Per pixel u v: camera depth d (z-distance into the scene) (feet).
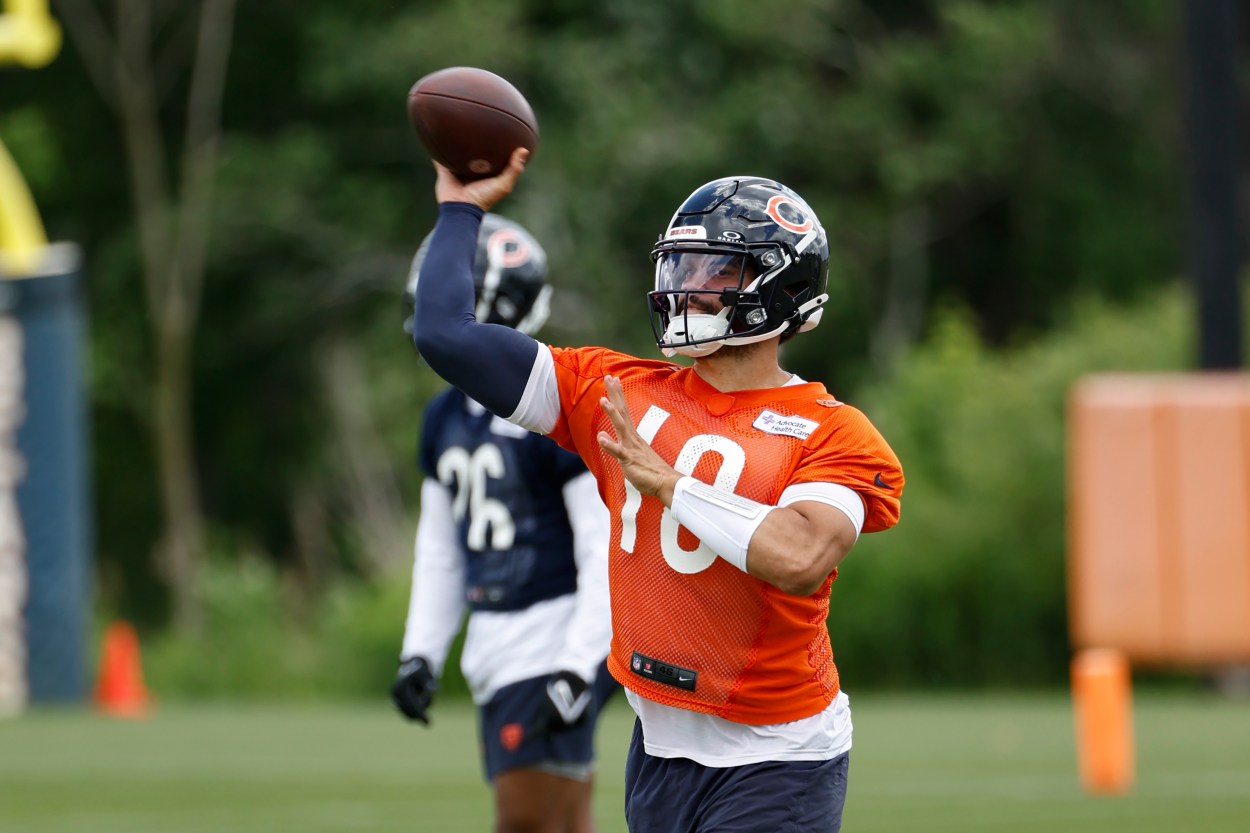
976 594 262.88
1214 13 230.48
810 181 400.47
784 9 387.14
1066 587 261.65
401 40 374.43
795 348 396.98
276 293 384.06
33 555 223.51
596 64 377.30
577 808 72.64
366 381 398.62
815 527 48.26
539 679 71.87
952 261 425.69
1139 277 404.77
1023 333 399.85
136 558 415.03
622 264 378.12
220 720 208.54
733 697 49.85
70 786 138.51
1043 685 264.31
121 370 400.06
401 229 391.45
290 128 395.75
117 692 229.45
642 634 50.57
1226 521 217.77
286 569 421.59
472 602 73.46
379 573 377.91
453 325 51.37
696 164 375.25
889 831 109.19
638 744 52.16
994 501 263.08
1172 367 269.44
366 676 272.92
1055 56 396.98
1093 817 114.83
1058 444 262.47
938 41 414.00
